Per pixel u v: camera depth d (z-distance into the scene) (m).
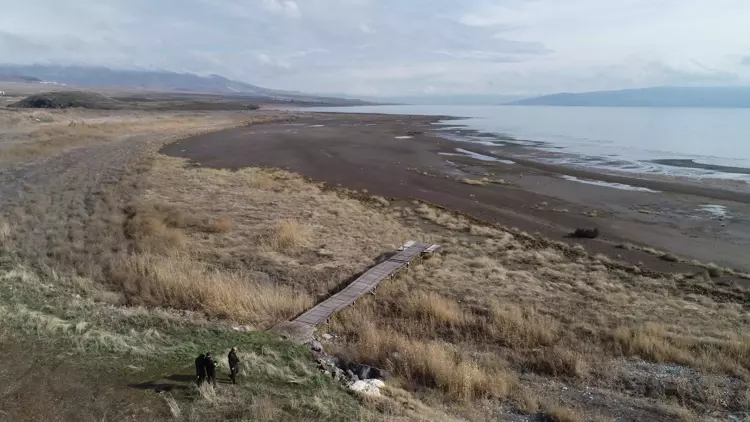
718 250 26.48
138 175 40.78
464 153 61.06
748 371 14.43
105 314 15.45
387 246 25.81
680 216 33.00
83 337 13.05
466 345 16.19
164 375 11.62
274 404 10.77
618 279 22.31
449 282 21.19
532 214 33.66
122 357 12.33
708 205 35.78
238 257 23.19
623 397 13.23
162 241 24.36
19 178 37.56
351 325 17.16
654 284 21.75
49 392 10.60
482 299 19.44
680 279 22.52
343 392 11.88
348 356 14.88
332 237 26.88
